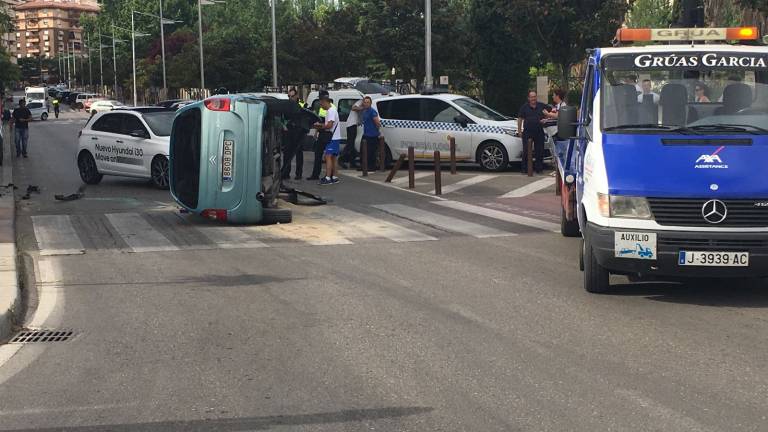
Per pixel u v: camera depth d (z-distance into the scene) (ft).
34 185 65.36
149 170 61.72
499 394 18.19
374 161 72.90
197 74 197.67
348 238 39.91
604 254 25.59
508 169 72.59
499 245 37.60
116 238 40.57
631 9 96.02
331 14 183.42
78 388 19.15
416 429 16.25
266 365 20.56
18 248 37.99
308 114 49.80
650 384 18.71
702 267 24.86
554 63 100.37
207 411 17.44
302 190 59.57
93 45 483.92
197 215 47.73
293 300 27.45
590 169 26.89
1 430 16.58
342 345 22.17
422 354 21.26
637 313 25.20
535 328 23.63
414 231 41.81
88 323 25.16
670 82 28.37
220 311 26.16
